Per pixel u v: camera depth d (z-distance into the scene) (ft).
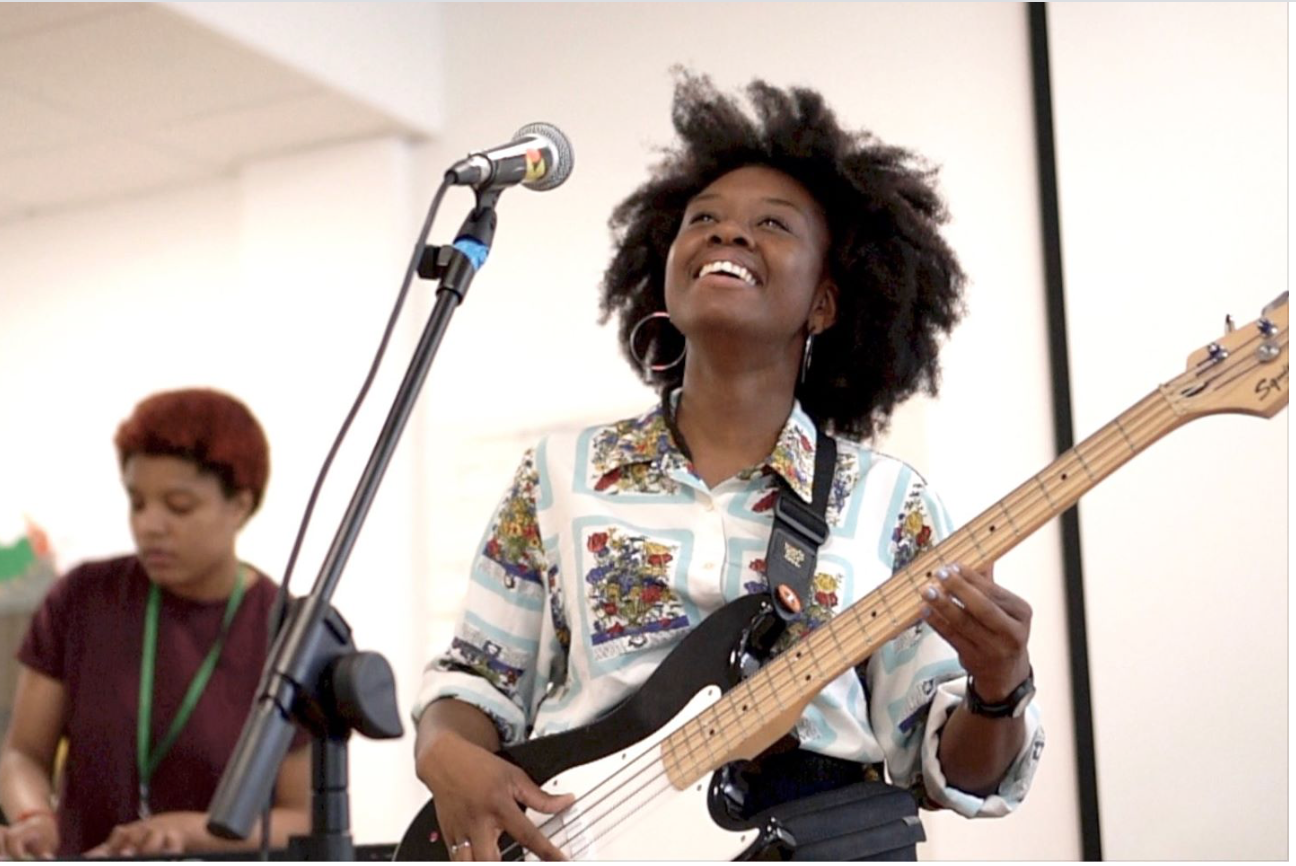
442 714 4.84
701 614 4.59
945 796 4.48
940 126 8.45
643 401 9.23
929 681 4.60
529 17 9.91
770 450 4.88
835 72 8.80
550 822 4.41
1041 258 8.06
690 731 4.35
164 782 8.41
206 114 10.18
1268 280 7.48
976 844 7.70
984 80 8.38
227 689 8.65
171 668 8.64
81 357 11.56
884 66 8.67
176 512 9.04
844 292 5.46
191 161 10.98
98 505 11.34
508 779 4.40
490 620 4.98
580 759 4.45
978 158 8.32
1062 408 7.81
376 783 9.66
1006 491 7.94
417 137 10.35
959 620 4.05
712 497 4.73
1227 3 7.72
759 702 4.31
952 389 8.13
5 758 8.59
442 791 4.46
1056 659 7.65
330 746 3.73
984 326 8.13
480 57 10.08
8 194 11.57
